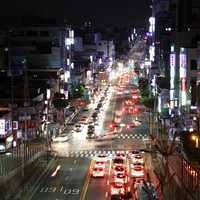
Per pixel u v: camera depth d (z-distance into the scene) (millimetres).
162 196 58344
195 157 68688
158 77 156375
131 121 138500
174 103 121250
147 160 90250
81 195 67625
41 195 68250
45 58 166375
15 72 142250
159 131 110375
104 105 173875
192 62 108812
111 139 113750
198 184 55531
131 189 67188
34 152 88750
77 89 175875
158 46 188500
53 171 84000
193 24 141625
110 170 83438
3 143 90500
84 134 121062
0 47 160625
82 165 88188
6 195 63906
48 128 113625
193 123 98125
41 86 134375
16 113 101938
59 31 170500
